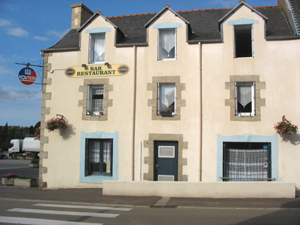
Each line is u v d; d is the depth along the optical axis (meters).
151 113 12.20
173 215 7.39
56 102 13.13
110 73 12.71
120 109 12.48
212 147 11.55
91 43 13.20
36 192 11.37
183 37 12.23
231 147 11.59
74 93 13.02
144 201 9.14
